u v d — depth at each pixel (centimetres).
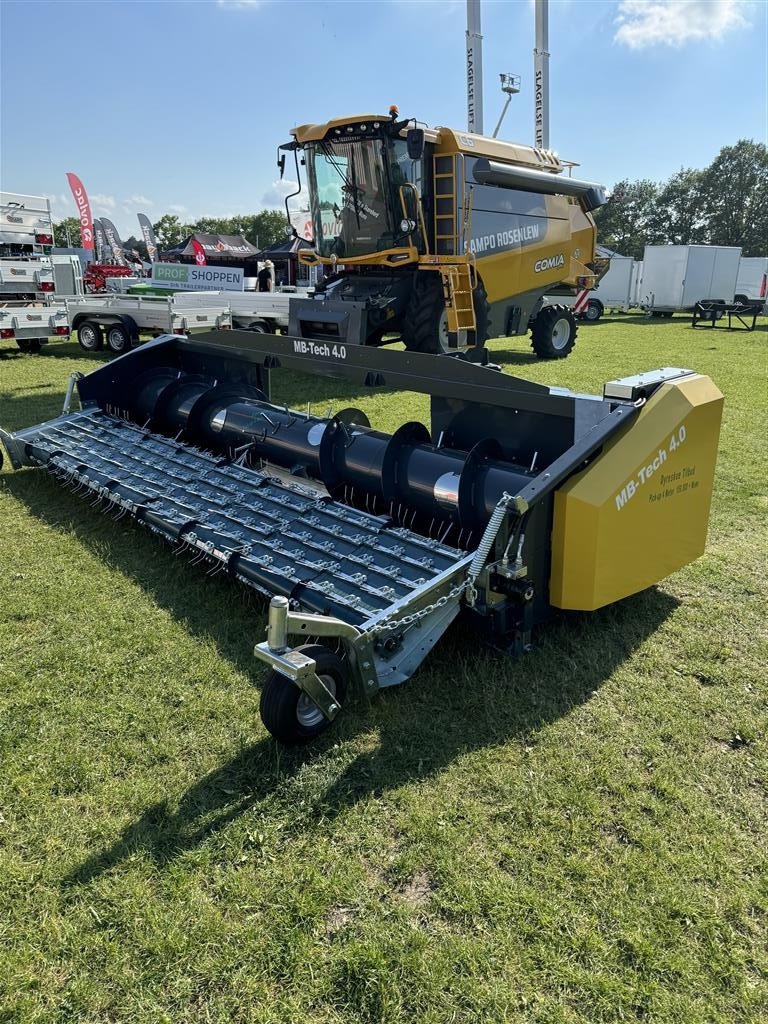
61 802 244
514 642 315
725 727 283
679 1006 178
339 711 276
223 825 233
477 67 1361
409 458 379
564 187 1144
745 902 207
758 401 896
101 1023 175
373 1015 176
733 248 2539
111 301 1249
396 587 306
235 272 1675
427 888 212
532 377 1085
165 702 297
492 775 255
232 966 188
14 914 203
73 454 497
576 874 216
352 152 920
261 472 469
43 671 317
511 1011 177
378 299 936
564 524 300
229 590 385
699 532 360
